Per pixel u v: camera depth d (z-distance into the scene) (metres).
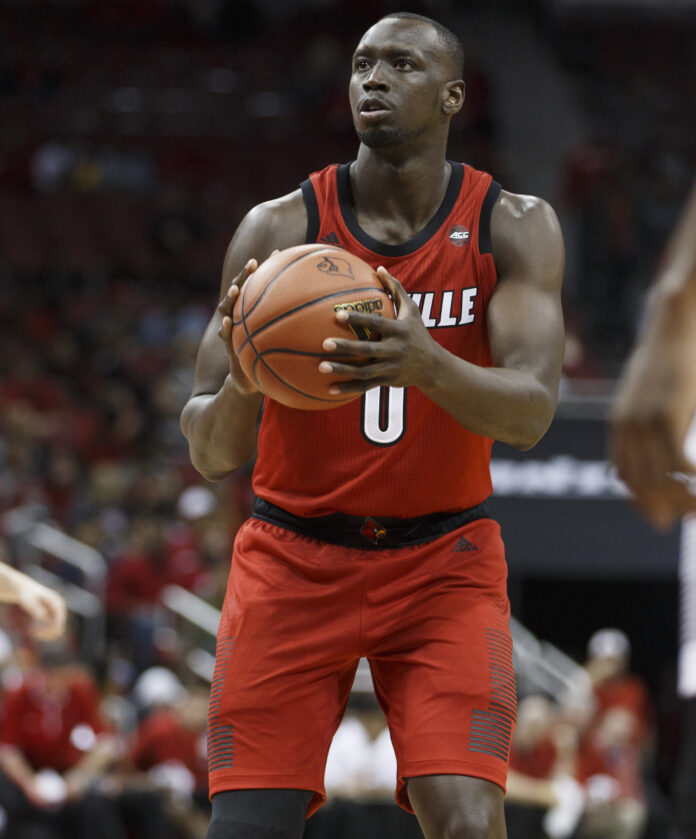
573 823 20.05
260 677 7.20
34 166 49.88
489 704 7.04
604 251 46.50
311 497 7.50
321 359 6.28
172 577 26.48
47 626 9.27
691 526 11.39
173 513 31.36
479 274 7.45
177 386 39.72
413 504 7.41
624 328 45.03
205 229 48.84
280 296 6.34
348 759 19.33
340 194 7.62
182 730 19.83
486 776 6.89
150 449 36.59
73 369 40.72
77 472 34.50
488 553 7.53
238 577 7.57
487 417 6.71
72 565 27.33
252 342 6.43
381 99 7.26
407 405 7.32
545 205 7.58
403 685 7.25
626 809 20.41
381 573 7.29
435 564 7.37
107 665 22.47
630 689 25.17
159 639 25.23
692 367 3.12
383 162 7.45
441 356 6.40
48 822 18.16
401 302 6.41
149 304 45.25
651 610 28.97
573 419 22.06
